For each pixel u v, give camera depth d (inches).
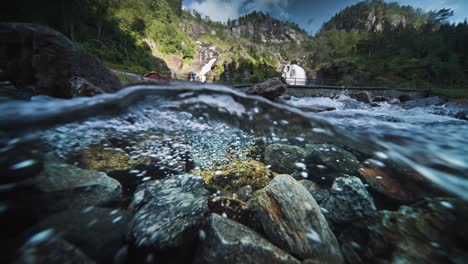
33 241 39.6
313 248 45.9
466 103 367.6
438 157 95.6
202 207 55.6
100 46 741.9
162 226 48.5
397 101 503.5
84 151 85.9
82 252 39.4
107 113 102.3
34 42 133.3
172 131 123.1
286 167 97.2
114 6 1081.4
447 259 43.9
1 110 71.0
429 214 56.7
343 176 88.4
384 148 103.8
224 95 140.3
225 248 42.7
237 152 114.4
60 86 138.8
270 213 53.7
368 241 50.5
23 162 59.1
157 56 1131.9
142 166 89.4
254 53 2069.4
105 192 64.1
